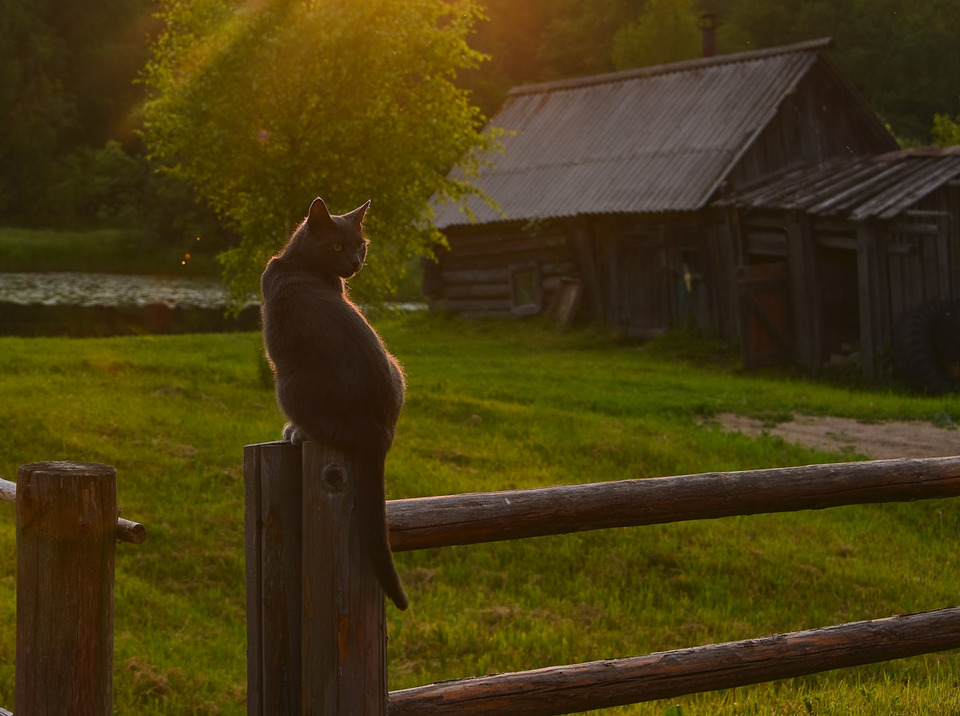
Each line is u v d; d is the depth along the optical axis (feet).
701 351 80.74
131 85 261.44
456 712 11.60
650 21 194.59
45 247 197.16
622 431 48.08
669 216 85.71
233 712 21.95
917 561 34.30
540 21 278.05
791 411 56.59
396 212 62.80
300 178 61.93
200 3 60.90
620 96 101.81
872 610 29.94
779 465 43.65
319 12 59.52
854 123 91.09
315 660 10.88
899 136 214.48
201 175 63.46
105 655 10.42
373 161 61.41
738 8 252.62
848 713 18.57
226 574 30.27
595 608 29.30
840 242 71.41
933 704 18.93
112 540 10.43
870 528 37.24
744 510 13.29
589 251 90.84
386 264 66.23
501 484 38.27
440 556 32.68
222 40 59.47
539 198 94.12
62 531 10.09
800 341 73.51
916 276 70.03
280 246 63.21
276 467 11.03
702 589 31.07
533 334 91.50
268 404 50.16
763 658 13.30
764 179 85.61
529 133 104.32
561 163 97.14
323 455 10.85
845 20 240.73
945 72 230.68
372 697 11.00
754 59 94.12
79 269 195.62
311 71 60.59
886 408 57.16
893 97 228.84
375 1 59.93
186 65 61.62
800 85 88.53
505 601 29.55
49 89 239.09
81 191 232.12
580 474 41.09
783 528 36.65
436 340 91.25
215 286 178.60
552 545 33.58
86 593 10.21
